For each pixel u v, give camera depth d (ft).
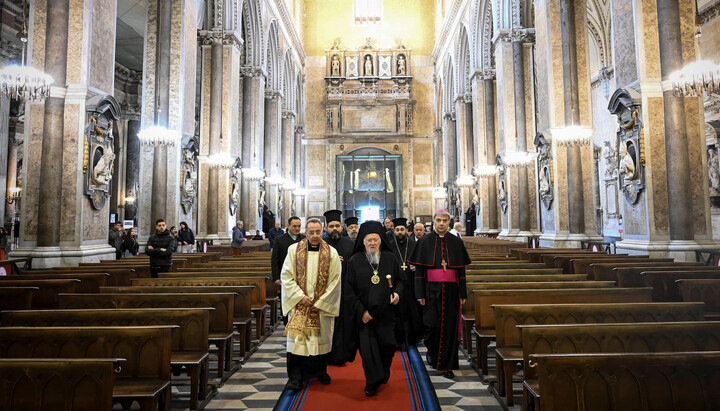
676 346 12.55
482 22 69.21
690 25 30.73
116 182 85.76
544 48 44.55
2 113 60.64
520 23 56.18
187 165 46.39
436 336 18.06
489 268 26.73
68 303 17.24
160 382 12.67
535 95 56.08
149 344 12.85
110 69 32.63
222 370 17.25
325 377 16.88
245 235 65.16
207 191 55.31
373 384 15.53
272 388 16.90
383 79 116.26
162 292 19.57
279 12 85.92
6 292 17.65
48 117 28.81
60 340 12.69
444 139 101.91
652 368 9.95
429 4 120.16
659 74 30.96
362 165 117.91
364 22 119.96
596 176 84.43
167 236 27.66
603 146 81.35
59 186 28.84
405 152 116.16
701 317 15.15
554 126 42.88
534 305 15.48
